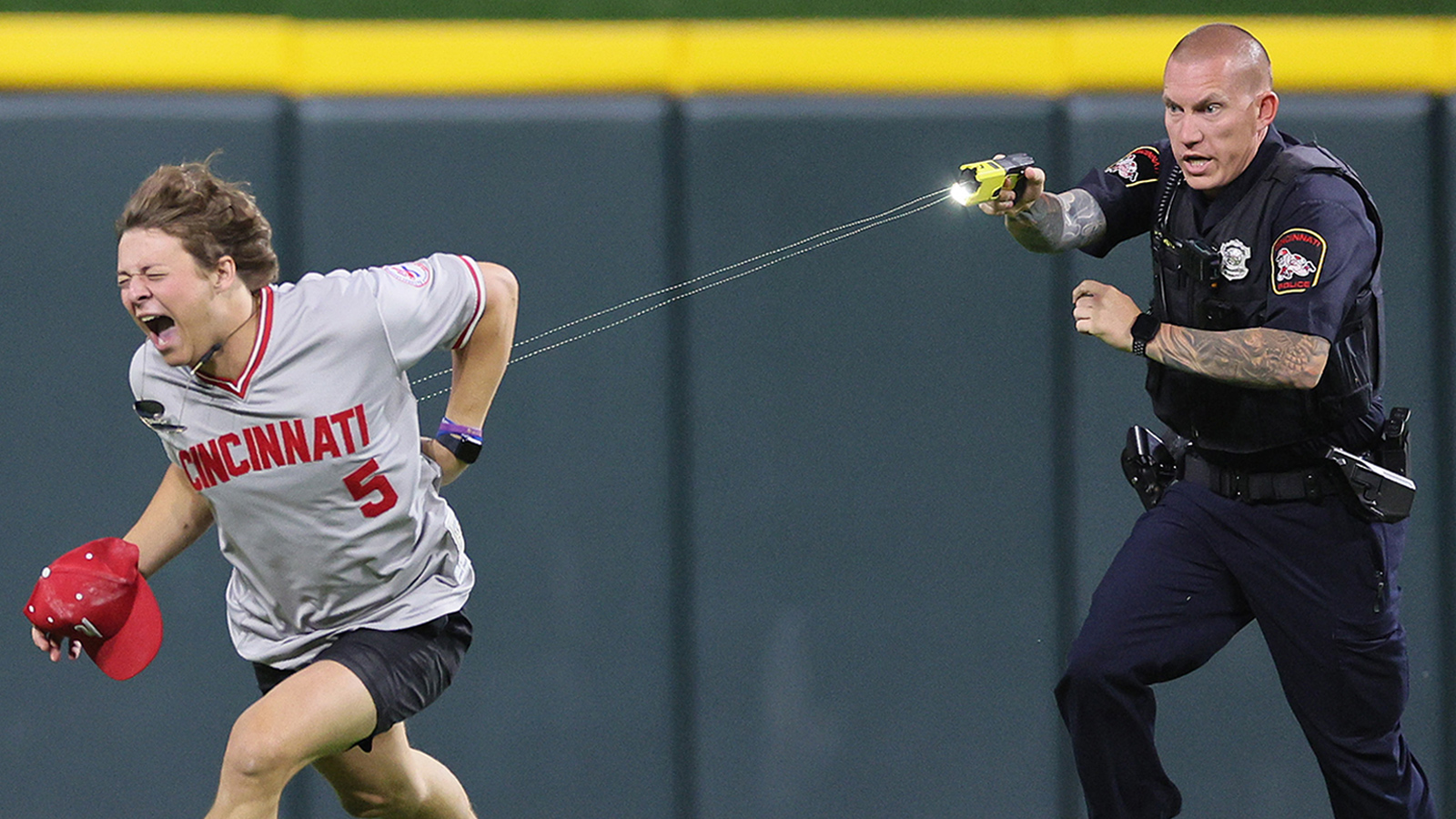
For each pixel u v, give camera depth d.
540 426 16.03
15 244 15.50
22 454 15.55
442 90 15.88
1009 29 16.02
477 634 16.05
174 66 15.60
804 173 15.98
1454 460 16.03
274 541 9.33
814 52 15.98
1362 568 10.36
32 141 15.49
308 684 9.16
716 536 16.09
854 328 16.08
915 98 16.00
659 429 16.08
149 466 15.70
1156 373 10.50
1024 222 10.46
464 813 11.60
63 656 15.67
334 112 15.77
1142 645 10.43
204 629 15.81
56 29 15.51
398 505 9.34
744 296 16.05
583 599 16.09
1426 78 16.00
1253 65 9.69
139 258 8.43
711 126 15.94
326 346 8.94
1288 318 9.39
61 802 15.64
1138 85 15.96
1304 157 9.86
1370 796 10.89
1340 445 10.29
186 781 15.75
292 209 15.77
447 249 15.86
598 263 15.98
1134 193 10.75
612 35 15.98
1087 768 10.76
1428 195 15.98
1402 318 16.00
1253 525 10.43
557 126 15.93
